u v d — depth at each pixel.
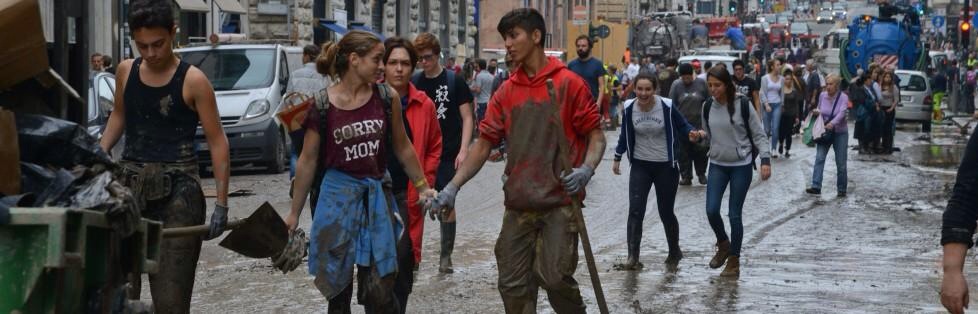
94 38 21.38
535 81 6.95
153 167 6.56
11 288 4.12
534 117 6.91
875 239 13.09
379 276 6.82
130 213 4.64
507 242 7.02
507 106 7.01
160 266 6.51
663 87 22.39
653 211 15.47
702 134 10.75
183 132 6.63
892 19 46.25
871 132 26.41
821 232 13.63
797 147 28.39
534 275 7.01
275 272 10.53
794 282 10.36
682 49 67.62
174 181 6.59
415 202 8.37
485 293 9.68
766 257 11.77
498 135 7.08
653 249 12.28
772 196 17.44
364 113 6.82
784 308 9.19
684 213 15.24
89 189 4.57
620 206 15.95
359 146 6.80
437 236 12.95
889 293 9.83
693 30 73.81
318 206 6.80
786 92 24.86
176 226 6.58
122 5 24.53
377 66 6.79
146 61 6.51
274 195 16.78
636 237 10.98
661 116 10.80
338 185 6.79
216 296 9.46
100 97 15.98
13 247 4.13
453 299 9.41
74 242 4.32
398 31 44.72
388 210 6.92
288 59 21.67
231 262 11.05
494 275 10.54
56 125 4.91
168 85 6.55
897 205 16.47
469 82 30.34
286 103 6.98
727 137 10.70
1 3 4.43
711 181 10.82
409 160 7.11
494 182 19.17
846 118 17.62
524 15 6.92
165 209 6.58
